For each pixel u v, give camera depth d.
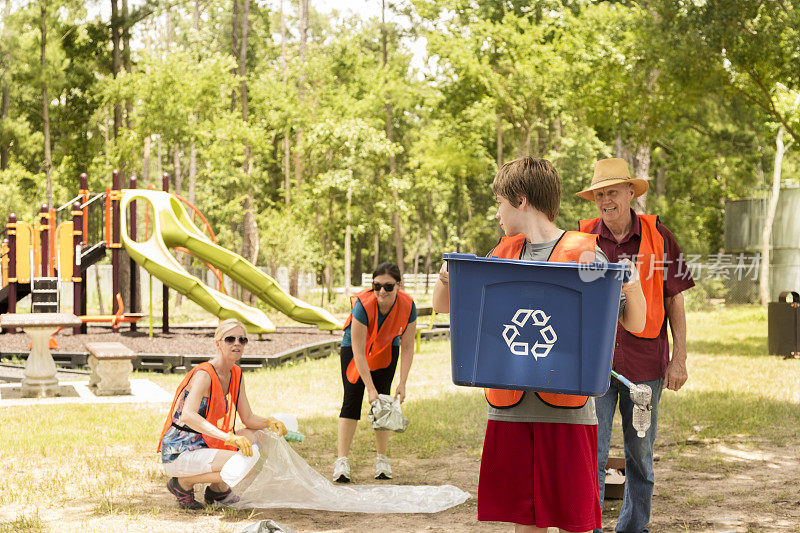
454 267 2.87
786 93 20.08
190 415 5.32
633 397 3.34
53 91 32.59
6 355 15.83
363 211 41.53
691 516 5.29
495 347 2.87
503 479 3.16
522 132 38.09
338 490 5.80
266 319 17.94
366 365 6.21
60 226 18.11
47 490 5.85
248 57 51.03
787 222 27.25
